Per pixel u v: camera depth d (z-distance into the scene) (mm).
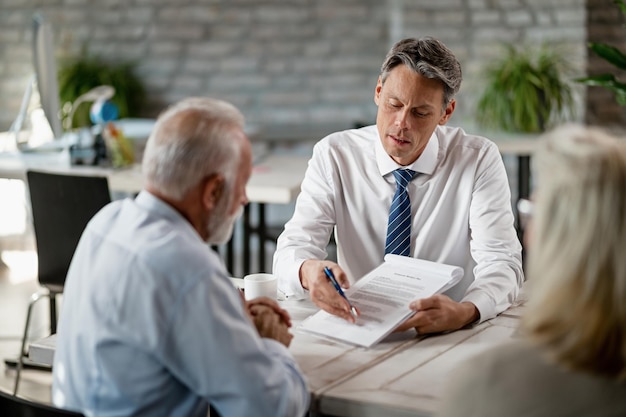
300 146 5840
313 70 6004
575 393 1068
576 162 1061
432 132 2039
